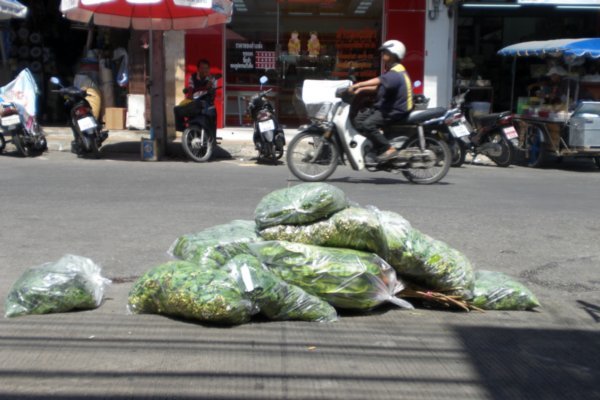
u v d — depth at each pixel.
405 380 3.71
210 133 12.60
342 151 9.83
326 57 15.86
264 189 9.31
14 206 7.84
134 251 6.10
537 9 15.98
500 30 16.69
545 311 4.96
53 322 4.40
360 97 9.62
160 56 12.69
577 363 4.03
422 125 9.68
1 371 3.66
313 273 4.56
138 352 3.95
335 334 4.34
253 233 4.88
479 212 8.04
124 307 4.71
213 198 8.53
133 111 15.32
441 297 4.86
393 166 9.67
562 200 9.13
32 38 16.75
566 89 13.42
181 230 6.82
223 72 15.52
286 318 4.49
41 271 4.67
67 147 13.67
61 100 17.05
